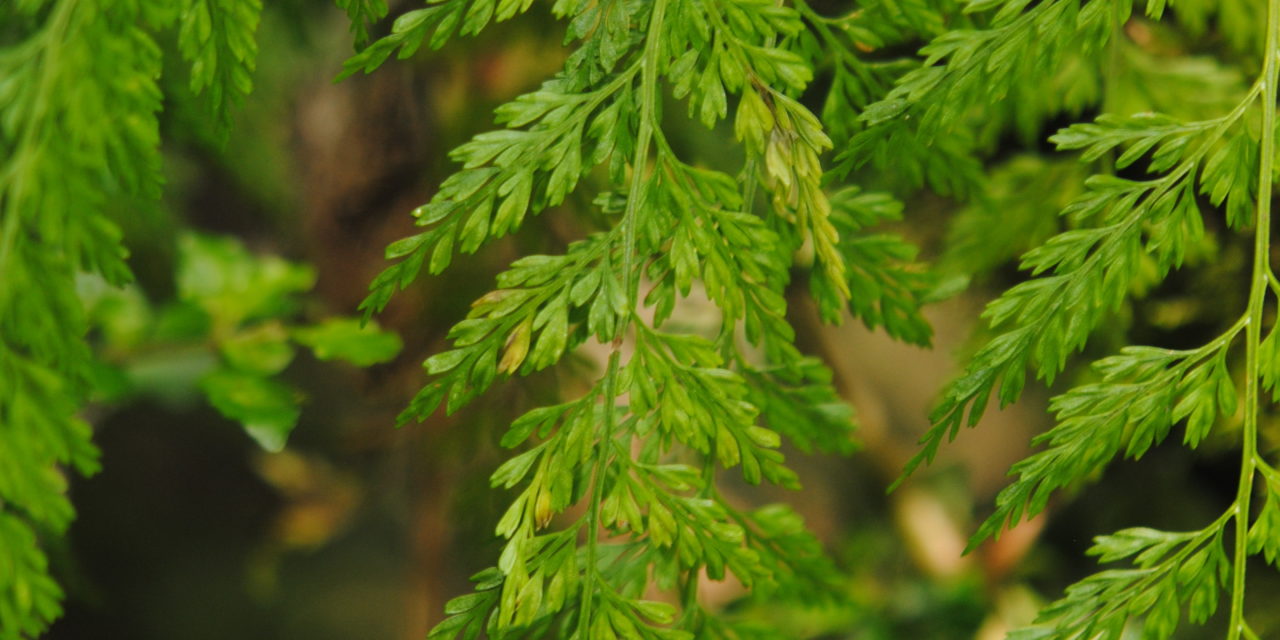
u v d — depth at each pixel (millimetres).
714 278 923
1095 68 1089
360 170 1382
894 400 1855
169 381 1237
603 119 926
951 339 1688
